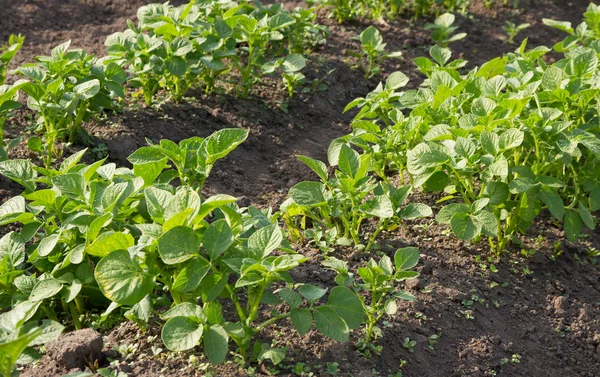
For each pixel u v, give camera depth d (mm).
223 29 3246
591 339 2549
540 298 2648
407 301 2523
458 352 2441
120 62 3125
